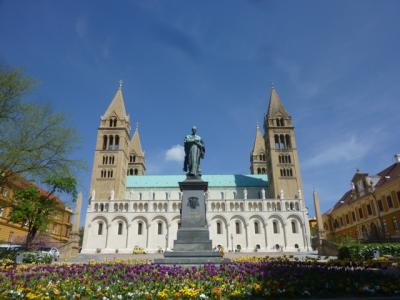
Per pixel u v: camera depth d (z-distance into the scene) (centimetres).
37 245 5944
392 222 6750
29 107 3047
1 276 1596
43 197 6106
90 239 8469
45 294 1186
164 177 10950
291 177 9612
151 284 1348
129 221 8600
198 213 2231
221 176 10900
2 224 6775
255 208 8869
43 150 3094
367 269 1878
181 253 2070
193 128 2641
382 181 7375
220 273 1570
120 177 9719
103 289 1278
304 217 8700
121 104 10850
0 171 2898
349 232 8919
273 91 11200
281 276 1478
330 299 1109
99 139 10131
